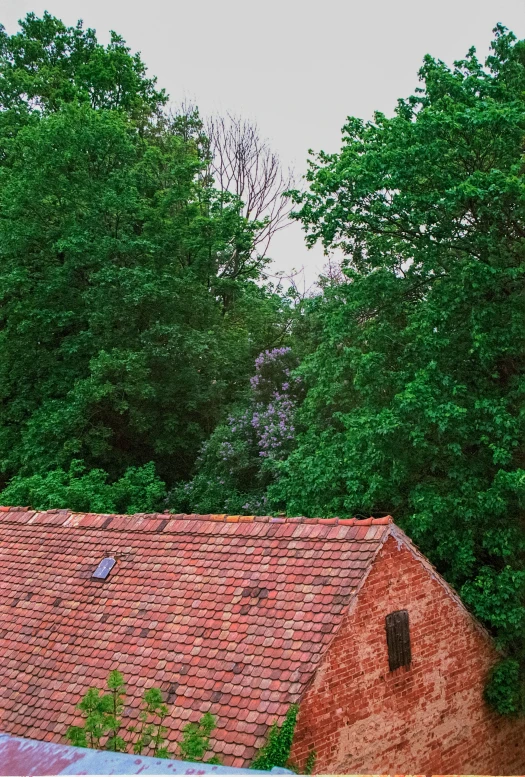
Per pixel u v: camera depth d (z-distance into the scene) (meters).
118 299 19.64
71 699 7.89
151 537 10.30
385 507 13.00
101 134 20.08
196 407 21.45
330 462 13.20
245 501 17.11
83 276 20.97
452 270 12.27
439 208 12.11
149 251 20.06
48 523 11.71
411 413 11.26
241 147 31.91
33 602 9.89
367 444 12.19
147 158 21.88
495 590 10.23
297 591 8.19
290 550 8.88
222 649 7.84
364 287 13.14
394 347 13.39
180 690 7.50
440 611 9.12
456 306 11.74
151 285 18.98
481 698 9.54
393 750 8.05
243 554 9.18
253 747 6.61
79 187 19.88
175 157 23.53
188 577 9.20
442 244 12.48
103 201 19.23
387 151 12.13
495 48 12.99
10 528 11.98
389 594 8.38
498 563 11.58
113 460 21.11
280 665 7.34
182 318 21.48
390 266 13.55
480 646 9.70
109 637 8.69
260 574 8.70
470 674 9.42
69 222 19.95
